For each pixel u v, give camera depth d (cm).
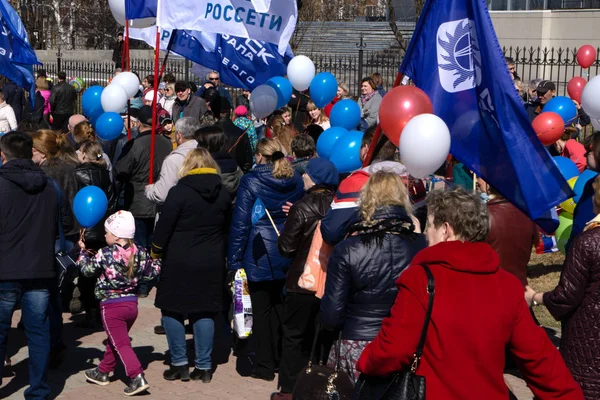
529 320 311
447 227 318
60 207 560
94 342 690
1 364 536
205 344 596
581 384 405
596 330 401
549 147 834
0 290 518
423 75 491
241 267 584
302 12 2570
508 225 538
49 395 572
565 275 405
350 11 3105
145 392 579
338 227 446
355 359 396
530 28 2166
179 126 693
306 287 470
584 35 2075
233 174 692
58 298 615
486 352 302
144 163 789
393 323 307
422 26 488
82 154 702
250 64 841
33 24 3272
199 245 574
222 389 587
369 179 406
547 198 447
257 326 602
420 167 428
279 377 557
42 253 521
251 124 923
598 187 421
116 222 562
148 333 711
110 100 755
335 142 588
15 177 514
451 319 302
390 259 391
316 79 793
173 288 577
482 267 308
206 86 1190
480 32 456
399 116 455
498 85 450
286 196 586
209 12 725
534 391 315
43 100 1575
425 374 306
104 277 566
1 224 513
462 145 474
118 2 805
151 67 2039
